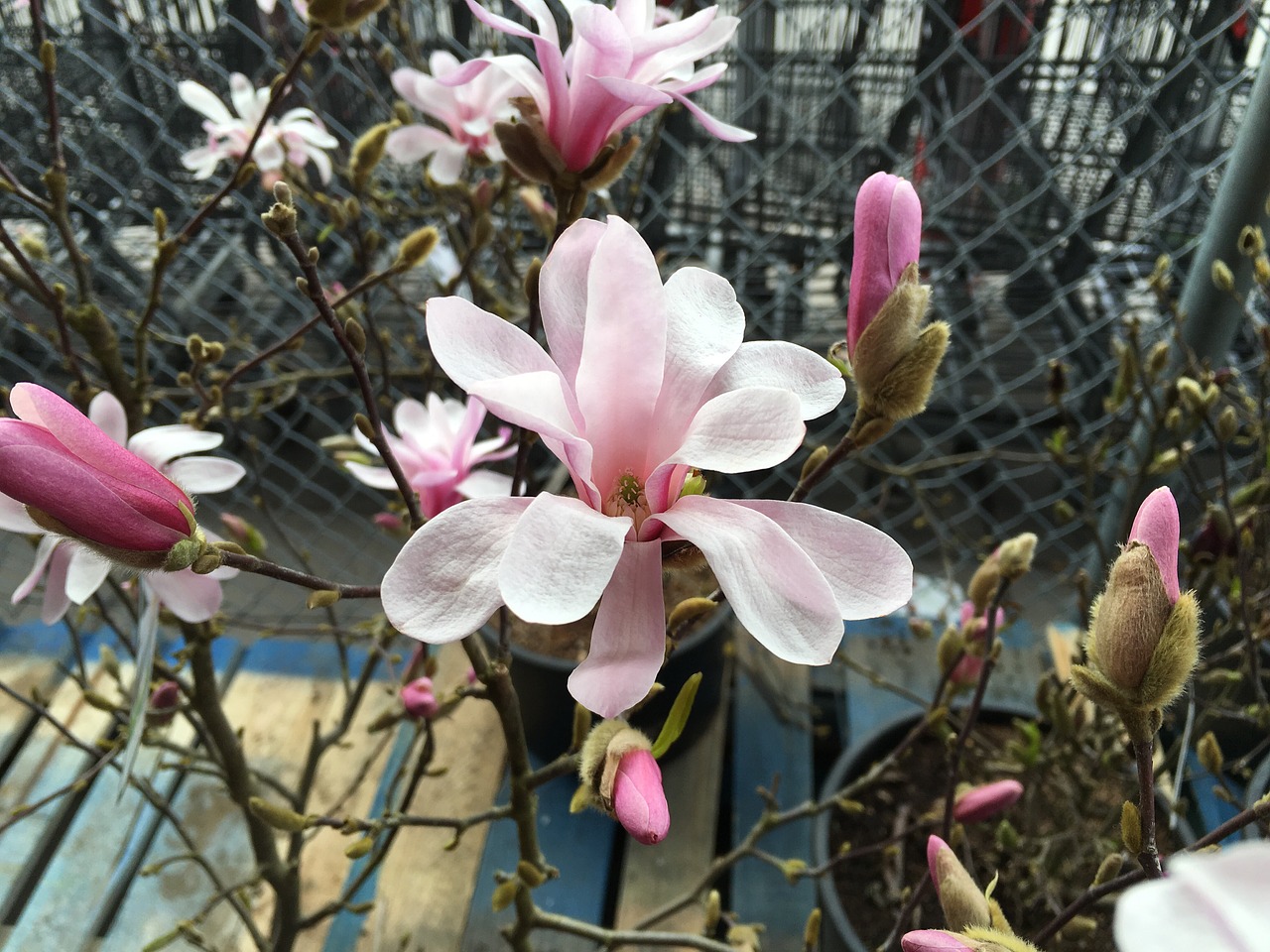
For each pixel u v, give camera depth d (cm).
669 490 18
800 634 16
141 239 73
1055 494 69
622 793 19
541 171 25
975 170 53
